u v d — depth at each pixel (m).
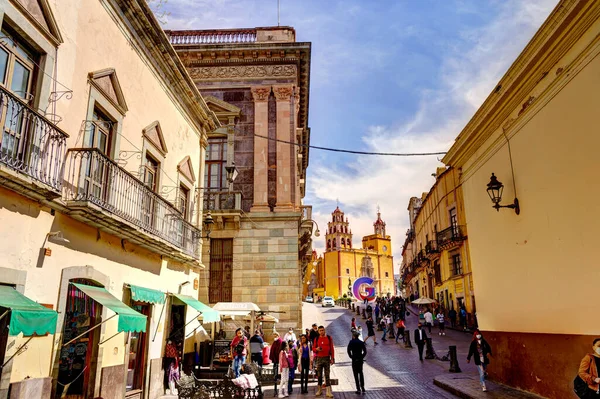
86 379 8.45
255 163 21.36
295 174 21.25
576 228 8.36
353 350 11.71
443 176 33.72
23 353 6.48
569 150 8.52
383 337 25.41
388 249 97.69
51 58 7.38
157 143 11.86
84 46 8.41
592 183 7.84
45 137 6.97
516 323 10.77
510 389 10.68
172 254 11.88
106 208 7.96
